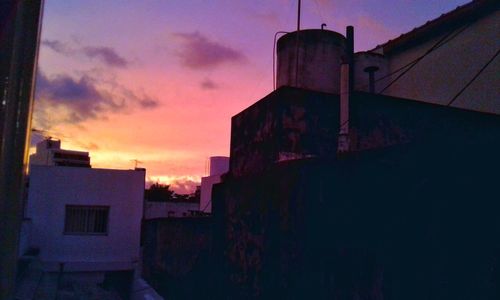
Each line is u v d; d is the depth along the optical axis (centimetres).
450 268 333
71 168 1975
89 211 1983
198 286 1015
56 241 1911
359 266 430
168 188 4728
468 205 327
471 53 1052
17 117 127
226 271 812
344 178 473
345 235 457
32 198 1911
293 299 541
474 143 331
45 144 2530
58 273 1848
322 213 505
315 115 807
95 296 1758
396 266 382
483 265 308
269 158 795
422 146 376
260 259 663
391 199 400
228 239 816
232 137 984
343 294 448
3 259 122
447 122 873
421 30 1151
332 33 1052
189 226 1138
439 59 1127
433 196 358
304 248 531
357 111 815
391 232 394
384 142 820
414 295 360
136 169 2075
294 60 1023
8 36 129
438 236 347
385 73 1220
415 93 1169
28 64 131
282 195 602
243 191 761
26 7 133
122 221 2003
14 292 125
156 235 1511
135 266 1891
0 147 124
